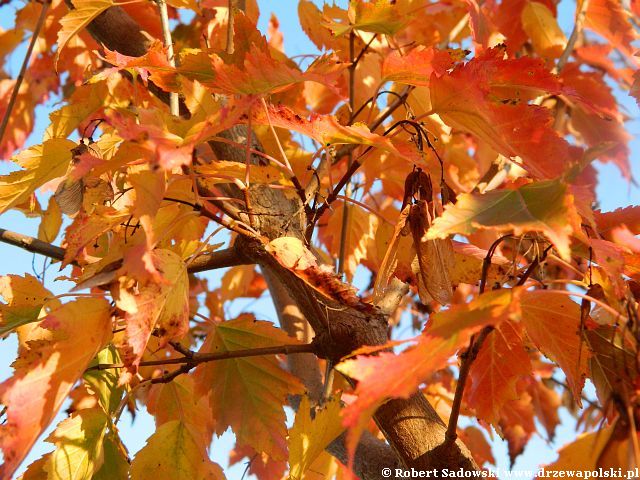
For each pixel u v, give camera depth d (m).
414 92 0.82
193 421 0.77
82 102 0.77
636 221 0.68
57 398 0.65
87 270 0.67
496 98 0.68
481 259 0.71
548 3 1.04
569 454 0.64
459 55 0.71
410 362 0.58
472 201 0.61
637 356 0.62
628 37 0.93
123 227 0.70
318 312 0.71
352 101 0.79
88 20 0.77
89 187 0.72
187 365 0.72
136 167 0.63
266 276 0.92
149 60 0.69
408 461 0.69
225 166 0.68
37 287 0.72
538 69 0.67
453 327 0.59
